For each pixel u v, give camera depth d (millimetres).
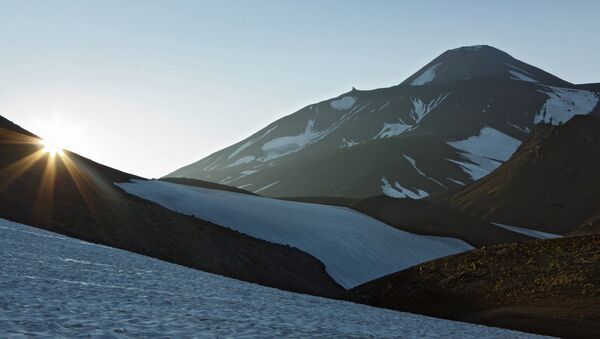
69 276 24984
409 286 44938
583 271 37188
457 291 40812
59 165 79062
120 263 36500
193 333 15078
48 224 55844
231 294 29797
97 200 67625
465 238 114375
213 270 61250
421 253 98375
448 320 33969
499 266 42375
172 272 38500
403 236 103625
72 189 69375
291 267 73500
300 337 16672
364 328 22016
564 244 42375
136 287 25172
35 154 80312
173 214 73062
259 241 78000
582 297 33906
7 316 14336
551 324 30328
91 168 87125
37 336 12406
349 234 96125
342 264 85188
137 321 16094
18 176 67812
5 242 34719
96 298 19891
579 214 172875
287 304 29188
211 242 68000
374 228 103438
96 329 13953
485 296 38781
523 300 36031
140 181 94062
